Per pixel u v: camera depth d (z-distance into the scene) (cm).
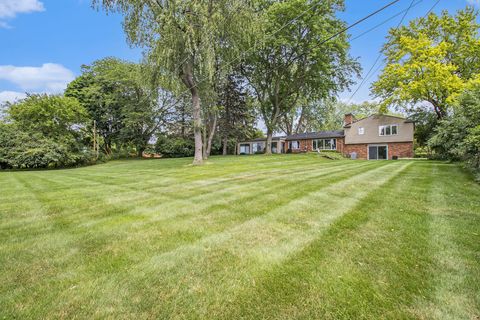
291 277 214
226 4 1152
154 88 1388
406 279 204
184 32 1126
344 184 635
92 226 355
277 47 1833
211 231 327
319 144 2683
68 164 2038
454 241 271
